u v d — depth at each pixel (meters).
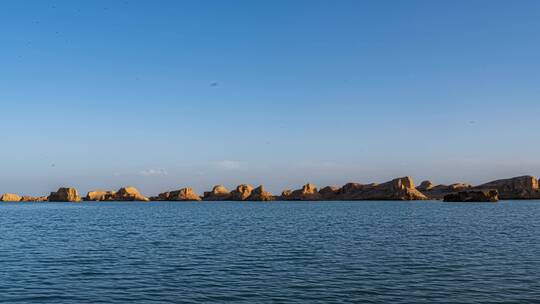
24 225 83.69
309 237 56.47
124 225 82.50
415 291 25.75
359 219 96.06
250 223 86.44
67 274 31.53
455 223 79.88
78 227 77.69
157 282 28.77
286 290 26.34
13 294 25.81
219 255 40.53
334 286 27.20
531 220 87.00
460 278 29.03
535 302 23.16
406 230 65.56
